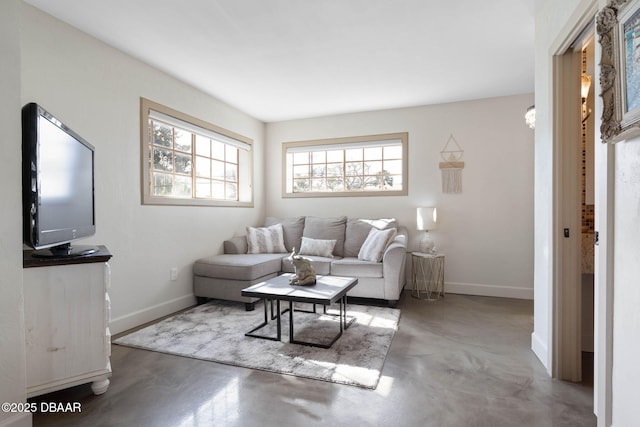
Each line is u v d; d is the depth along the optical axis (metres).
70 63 2.52
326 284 2.86
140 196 3.12
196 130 3.80
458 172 4.27
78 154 2.14
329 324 3.01
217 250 4.18
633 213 1.20
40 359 1.72
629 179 1.23
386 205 4.60
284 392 1.89
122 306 2.92
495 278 4.12
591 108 2.45
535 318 2.44
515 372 2.12
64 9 2.32
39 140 1.66
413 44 2.81
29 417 1.52
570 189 2.02
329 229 4.46
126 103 2.98
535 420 1.62
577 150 2.01
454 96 4.09
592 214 2.41
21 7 2.23
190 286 3.71
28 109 1.61
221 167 4.48
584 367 2.19
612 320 1.34
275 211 5.21
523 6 2.28
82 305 1.84
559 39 1.92
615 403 1.31
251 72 3.37
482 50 2.91
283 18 2.42
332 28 2.56
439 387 1.94
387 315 3.29
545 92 2.21
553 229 2.04
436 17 2.41
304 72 3.37
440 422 1.61
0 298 1.45
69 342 1.80
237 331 2.85
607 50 1.27
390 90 3.88
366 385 1.95
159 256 3.31
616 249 1.31
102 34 2.65
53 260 1.75
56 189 1.85
